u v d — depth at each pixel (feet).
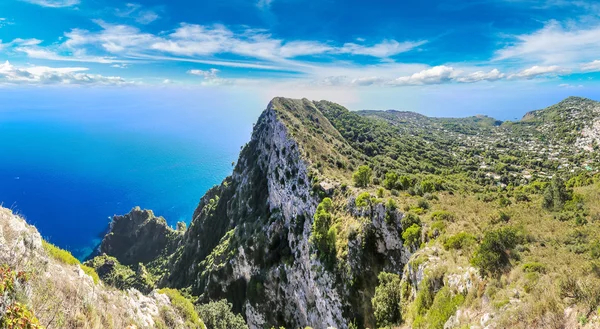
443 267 92.02
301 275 216.13
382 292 117.08
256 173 398.01
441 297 82.99
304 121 441.68
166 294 87.45
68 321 41.42
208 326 130.52
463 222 118.42
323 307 174.40
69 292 46.88
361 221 168.04
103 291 58.44
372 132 568.00
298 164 286.66
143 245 604.90
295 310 220.23
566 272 60.64
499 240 79.56
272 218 291.99
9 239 43.11
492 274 74.08
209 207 485.56
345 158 339.77
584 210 118.52
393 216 147.95
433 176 349.61
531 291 60.64
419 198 166.20
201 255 427.74
